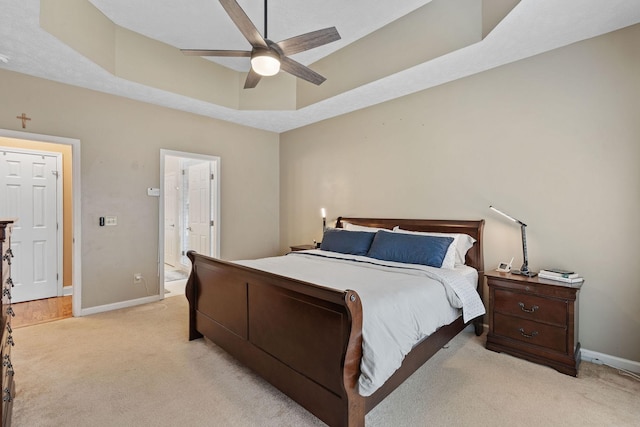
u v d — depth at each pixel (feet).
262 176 16.99
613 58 7.86
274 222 17.60
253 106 13.74
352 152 13.96
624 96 7.72
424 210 11.53
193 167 17.31
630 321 7.70
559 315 7.57
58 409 6.07
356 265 9.46
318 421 5.79
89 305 11.45
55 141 10.66
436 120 11.16
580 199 8.36
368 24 10.41
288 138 17.19
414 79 10.63
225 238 15.52
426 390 6.77
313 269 8.80
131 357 8.20
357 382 5.04
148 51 11.12
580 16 7.26
